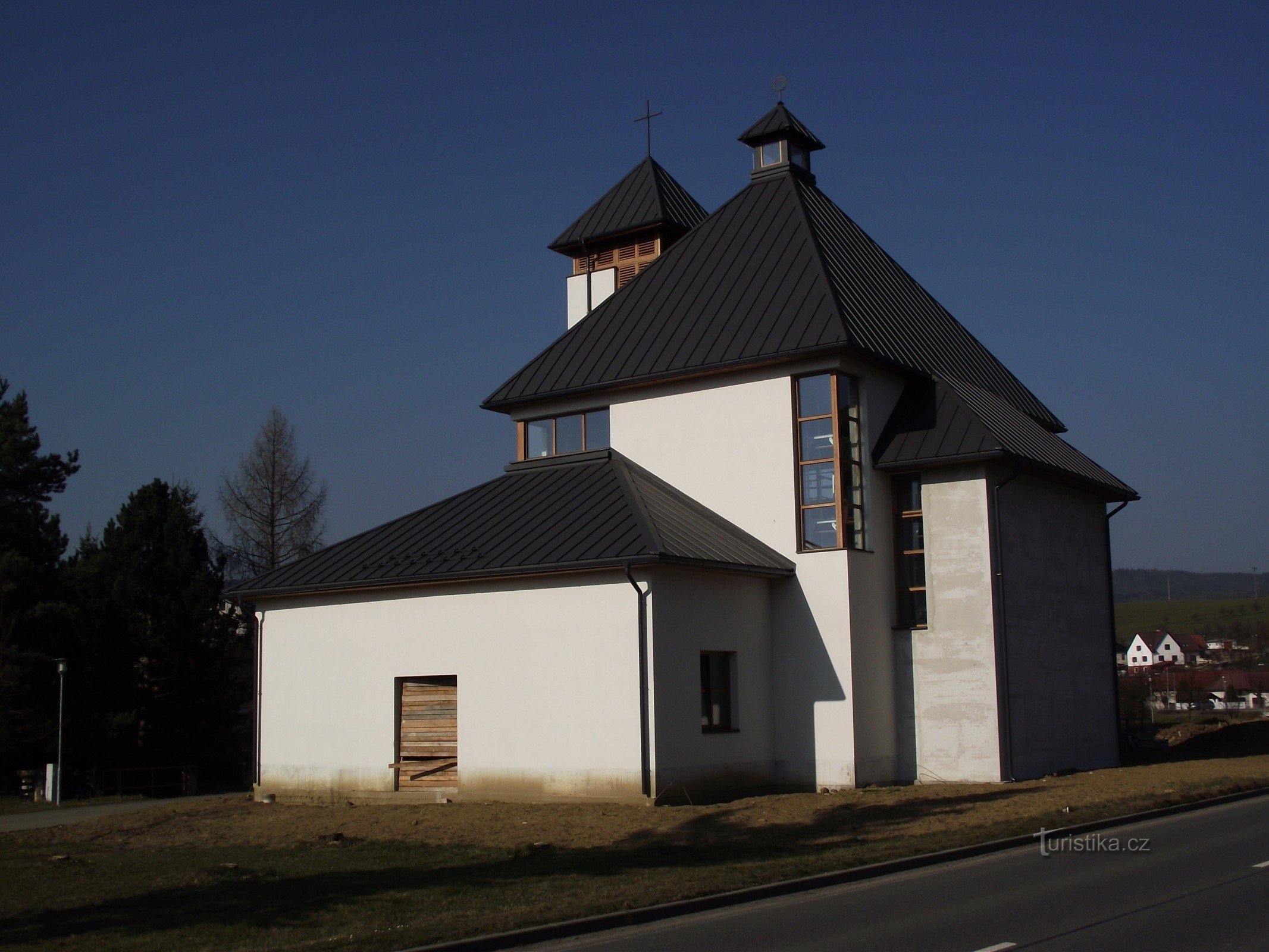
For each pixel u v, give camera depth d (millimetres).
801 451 22469
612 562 18953
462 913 10016
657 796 18547
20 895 11953
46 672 35094
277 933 9609
